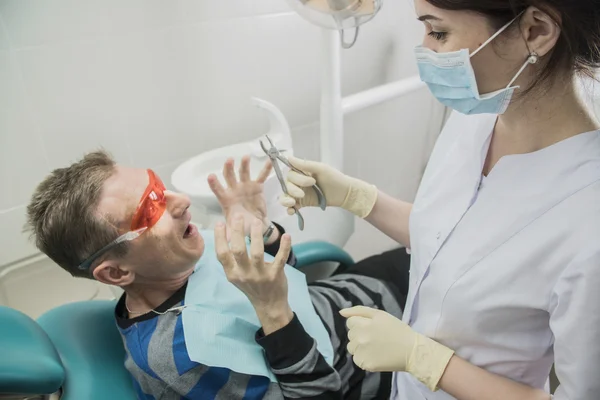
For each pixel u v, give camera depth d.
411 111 1.94
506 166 0.68
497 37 0.56
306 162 1.01
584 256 0.54
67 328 0.90
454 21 0.58
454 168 0.79
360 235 2.09
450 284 0.70
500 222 0.66
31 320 0.82
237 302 0.94
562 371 0.59
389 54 1.70
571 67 0.58
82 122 1.14
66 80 1.08
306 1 0.93
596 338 0.54
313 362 0.84
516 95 0.62
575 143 0.62
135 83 1.18
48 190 0.82
